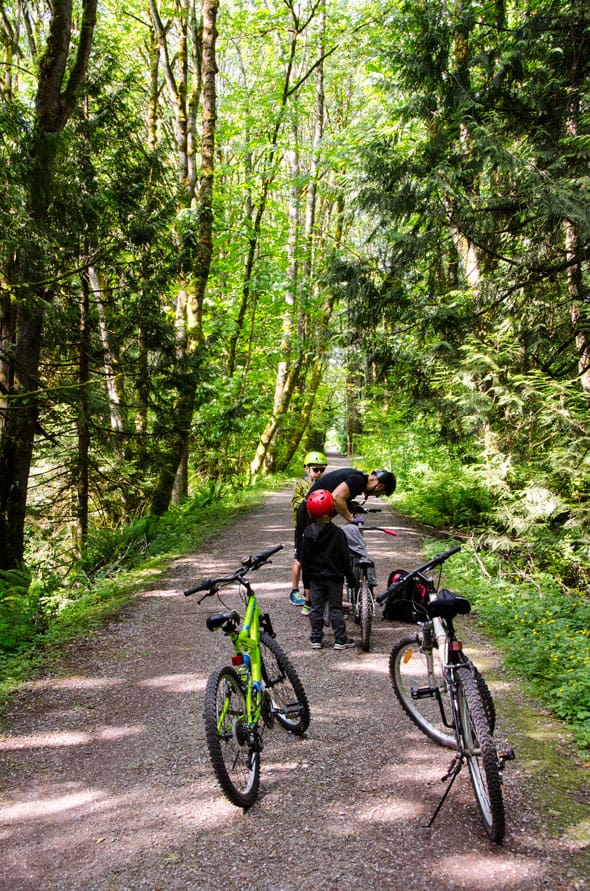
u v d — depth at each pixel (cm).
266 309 2438
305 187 2603
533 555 930
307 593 724
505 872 296
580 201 878
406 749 421
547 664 543
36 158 869
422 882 292
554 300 1052
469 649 605
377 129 1678
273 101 2062
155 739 445
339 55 2312
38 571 1071
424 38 1044
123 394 1538
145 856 318
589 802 349
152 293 1208
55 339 1098
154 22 1833
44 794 378
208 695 346
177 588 888
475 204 1025
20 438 990
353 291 1127
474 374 1010
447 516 1335
